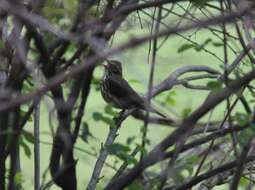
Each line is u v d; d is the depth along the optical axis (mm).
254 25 6668
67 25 7637
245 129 7375
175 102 9156
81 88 7586
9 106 5117
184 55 9727
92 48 6133
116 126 8328
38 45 7016
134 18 8273
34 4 6309
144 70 9664
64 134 6871
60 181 7578
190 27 5098
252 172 8992
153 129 8070
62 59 7770
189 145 7492
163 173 7441
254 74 6520
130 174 7348
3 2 5258
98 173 8211
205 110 6613
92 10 7914
